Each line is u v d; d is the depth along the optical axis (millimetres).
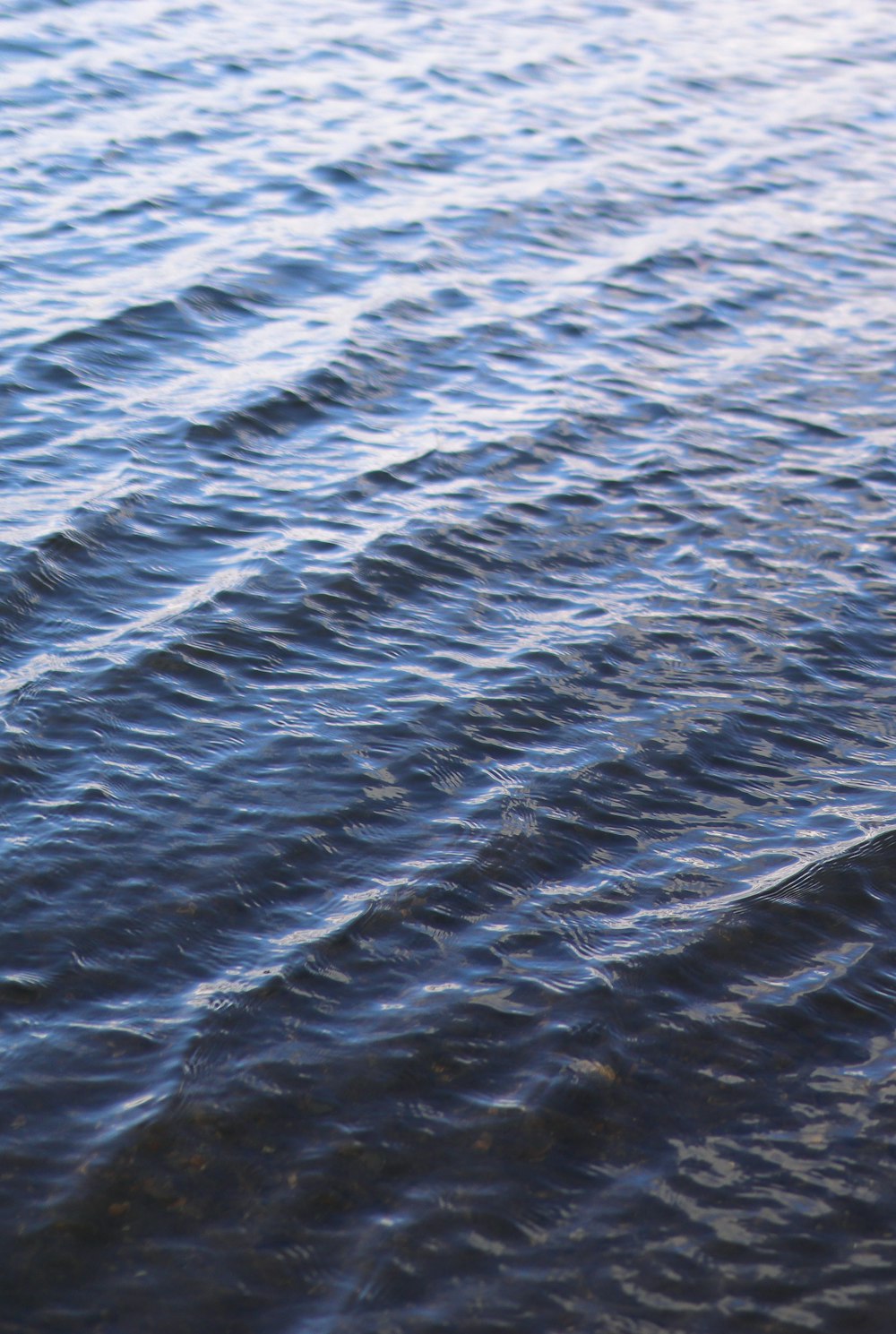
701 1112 6840
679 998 7465
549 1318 5855
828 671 10328
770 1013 7402
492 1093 6855
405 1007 7301
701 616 10875
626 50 24750
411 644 10352
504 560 11461
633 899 8125
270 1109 6684
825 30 26922
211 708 9492
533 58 23828
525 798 8852
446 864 8273
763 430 13719
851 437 13664
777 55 25234
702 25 26562
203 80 21328
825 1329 5883
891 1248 6238
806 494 12680
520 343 15055
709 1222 6301
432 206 18047
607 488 12578
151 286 15297
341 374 14031
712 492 12625
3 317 14383
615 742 9430
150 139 19094
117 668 9734
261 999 7281
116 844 8234
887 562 11695
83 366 13719
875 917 8062
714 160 20312
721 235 17969
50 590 10492
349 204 17859
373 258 16562
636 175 19578
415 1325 5797
